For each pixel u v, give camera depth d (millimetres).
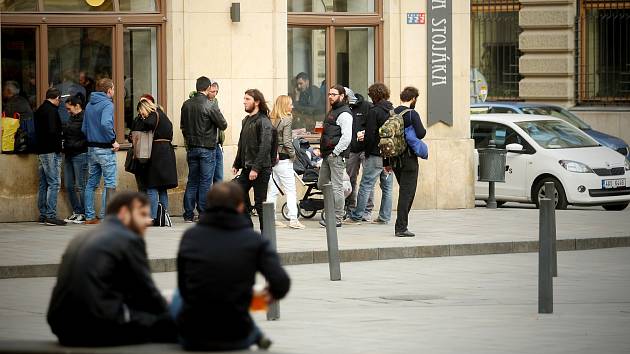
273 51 43844
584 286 29672
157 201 39312
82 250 15875
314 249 33781
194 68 43062
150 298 16125
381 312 25500
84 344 15805
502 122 48906
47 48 41750
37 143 39031
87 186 39156
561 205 47000
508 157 47969
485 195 48312
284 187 39031
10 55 41344
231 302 15641
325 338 21891
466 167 46531
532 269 32812
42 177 39438
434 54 46219
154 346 15898
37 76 41594
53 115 38844
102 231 16062
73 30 42125
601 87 69188
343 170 39125
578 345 21125
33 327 23156
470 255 35844
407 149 36812
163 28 42875
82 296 15688
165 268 31844
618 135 67812
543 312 25203
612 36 68625
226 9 43281
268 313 24281
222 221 15969
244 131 34969
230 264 15688
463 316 24859
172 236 36688
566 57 68625
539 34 69000
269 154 34750
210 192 16203
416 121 36812
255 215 43500
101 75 42406
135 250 16000
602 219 43250
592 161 47125
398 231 37250
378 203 45562
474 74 60812
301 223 40875
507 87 70750
